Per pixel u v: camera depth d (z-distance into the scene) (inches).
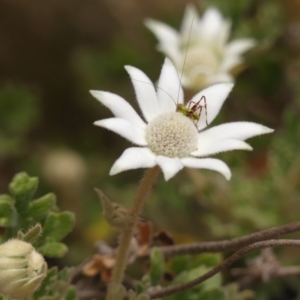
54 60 27.7
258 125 15.6
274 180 20.6
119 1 27.6
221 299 16.7
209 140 15.7
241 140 15.6
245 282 18.1
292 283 19.9
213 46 21.1
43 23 27.4
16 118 23.6
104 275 17.4
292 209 20.4
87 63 24.8
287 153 20.6
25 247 14.7
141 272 19.8
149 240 17.3
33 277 14.7
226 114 23.0
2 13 26.9
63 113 27.3
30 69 27.7
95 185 23.2
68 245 21.9
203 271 17.0
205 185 20.6
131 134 15.5
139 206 15.6
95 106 26.2
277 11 23.1
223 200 20.5
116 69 24.5
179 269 17.5
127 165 15.0
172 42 21.2
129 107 15.7
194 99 16.3
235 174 20.7
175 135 15.6
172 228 20.8
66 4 27.4
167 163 15.0
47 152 24.8
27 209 16.6
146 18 26.5
